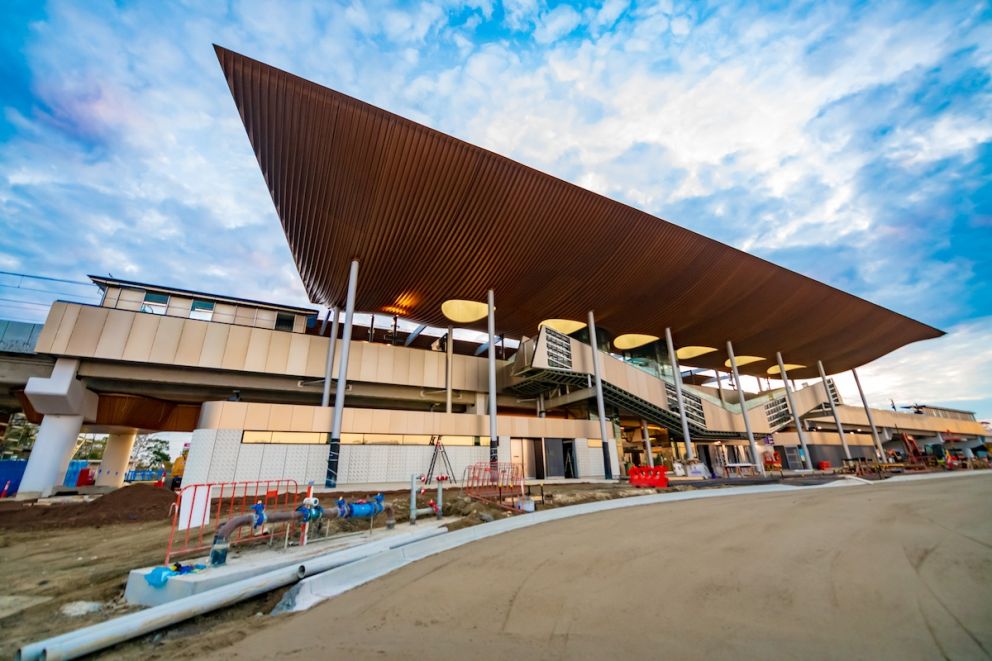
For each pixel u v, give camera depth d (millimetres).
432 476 19438
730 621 3490
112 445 23797
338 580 5004
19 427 37281
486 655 2986
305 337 22375
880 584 4359
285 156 16641
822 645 2992
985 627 3225
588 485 18938
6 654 3752
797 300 27531
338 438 18094
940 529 7277
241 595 4516
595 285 24172
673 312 27609
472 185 17531
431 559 6148
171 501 13328
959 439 53906
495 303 25453
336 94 14273
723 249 22844
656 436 35719
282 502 14102
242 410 16719
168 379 19641
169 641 3691
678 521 9008
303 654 3105
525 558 5977
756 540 6797
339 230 19719
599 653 2967
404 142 15734
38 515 12039
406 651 3096
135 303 19672
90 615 4684
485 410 27484
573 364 25000
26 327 18984
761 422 33438
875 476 22453
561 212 19281
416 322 28359
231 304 21406
